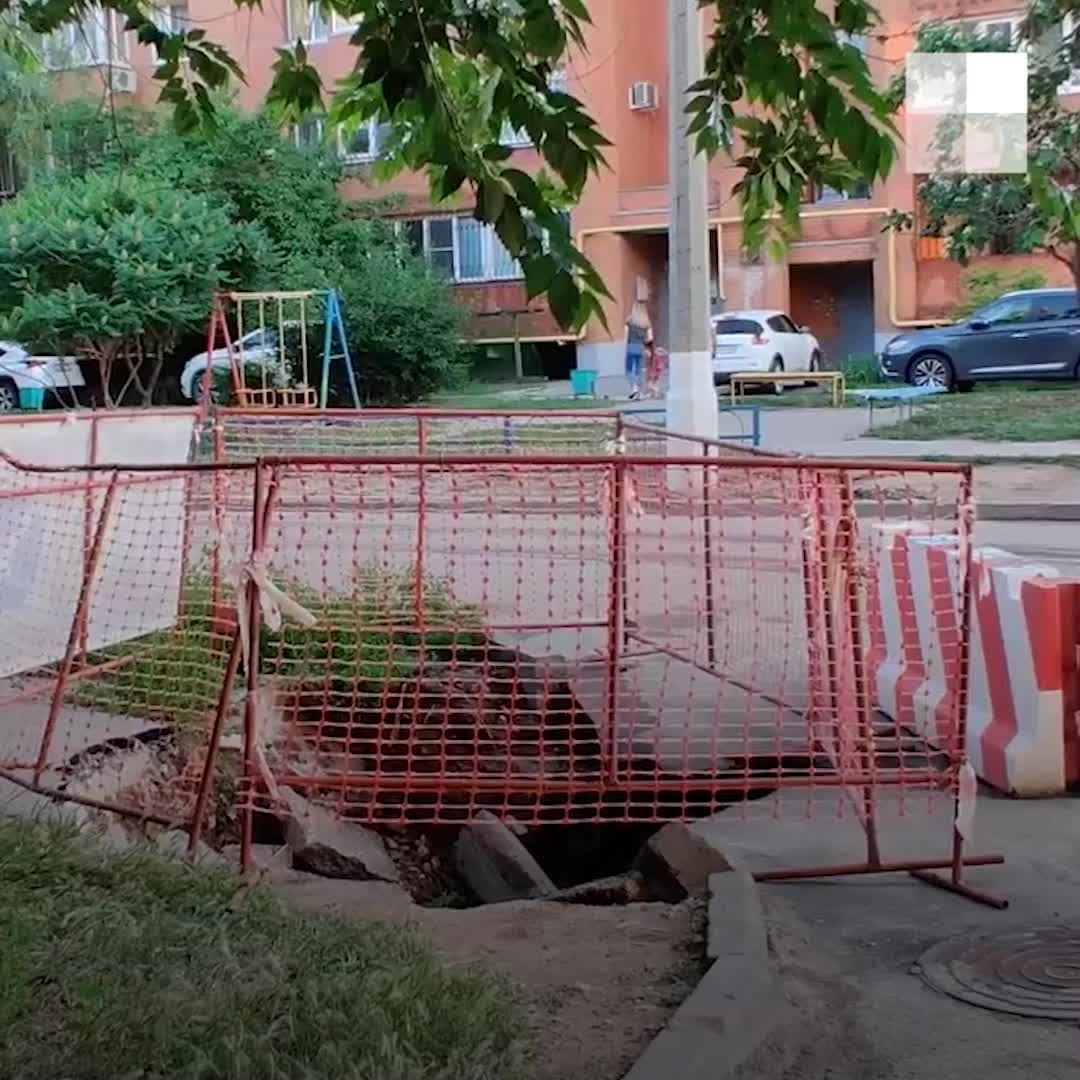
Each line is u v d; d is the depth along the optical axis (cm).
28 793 602
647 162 3528
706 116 441
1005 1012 432
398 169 480
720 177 3084
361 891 553
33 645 786
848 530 586
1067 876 550
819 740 639
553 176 441
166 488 804
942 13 1836
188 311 2598
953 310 3234
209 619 733
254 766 555
